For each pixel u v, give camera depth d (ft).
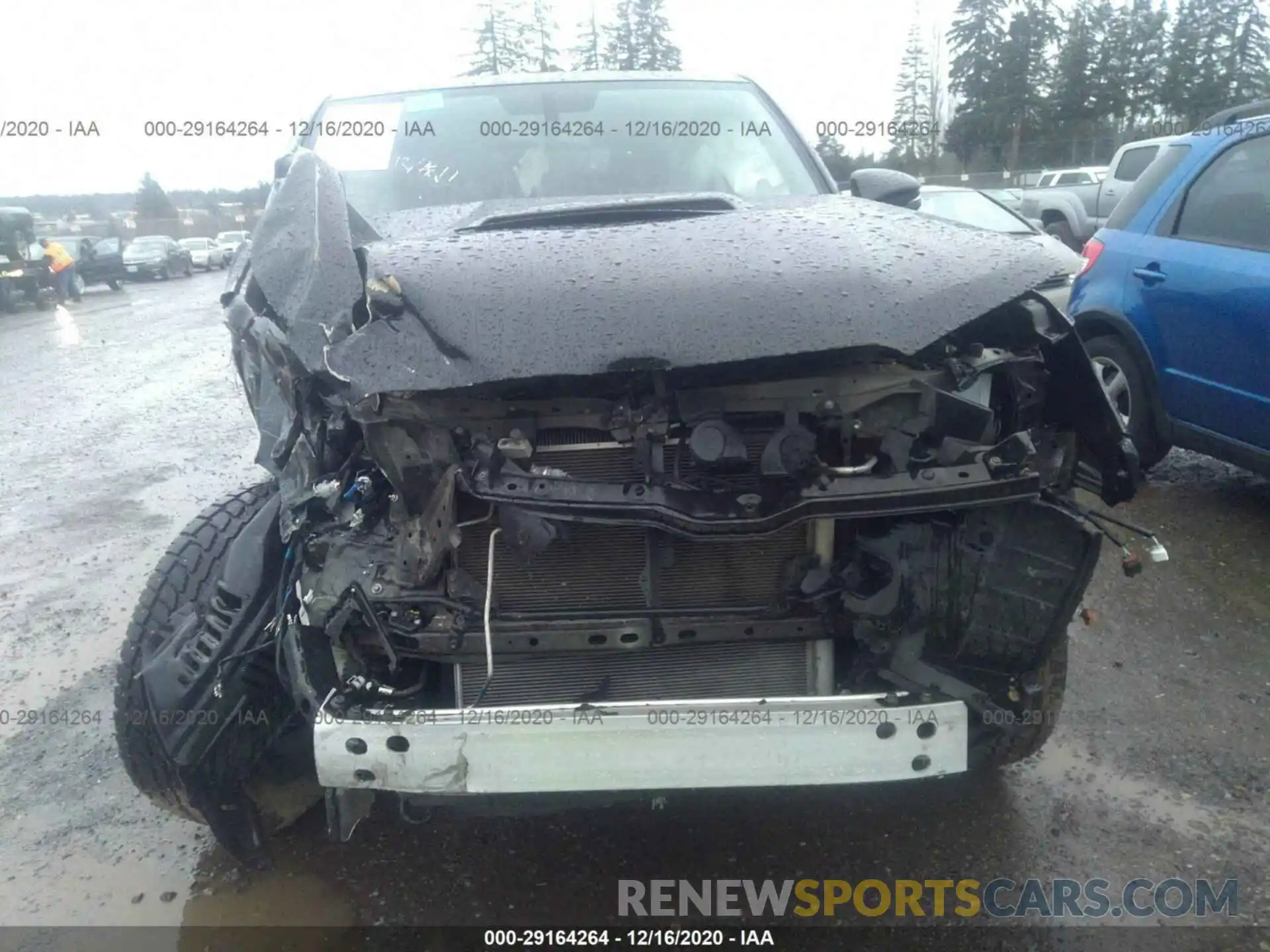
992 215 29.01
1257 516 15.93
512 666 7.44
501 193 11.30
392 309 6.93
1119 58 129.29
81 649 12.96
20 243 65.87
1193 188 16.08
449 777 6.70
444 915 8.16
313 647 7.25
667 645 7.29
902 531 7.30
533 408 6.98
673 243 7.61
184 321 55.11
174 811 8.59
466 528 7.22
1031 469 6.98
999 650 7.39
